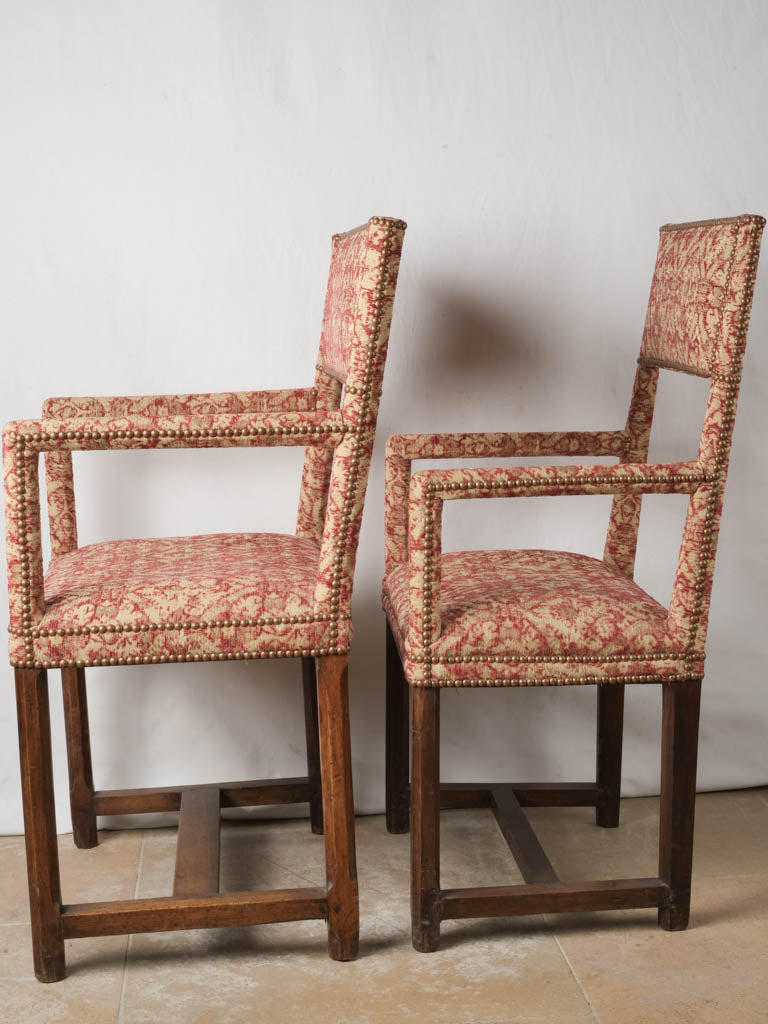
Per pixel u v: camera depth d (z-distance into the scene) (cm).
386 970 174
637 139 218
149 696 226
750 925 186
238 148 210
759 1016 162
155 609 163
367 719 231
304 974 174
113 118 207
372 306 158
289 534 216
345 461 162
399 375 222
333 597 166
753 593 236
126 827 225
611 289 222
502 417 225
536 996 167
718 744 239
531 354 223
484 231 218
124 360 214
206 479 221
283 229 214
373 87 212
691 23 216
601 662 172
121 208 209
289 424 160
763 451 231
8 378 212
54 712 223
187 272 213
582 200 219
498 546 229
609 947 180
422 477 163
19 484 156
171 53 206
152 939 184
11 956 180
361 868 208
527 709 235
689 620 172
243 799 218
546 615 171
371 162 214
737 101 220
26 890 201
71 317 211
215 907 172
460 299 220
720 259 168
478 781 237
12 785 224
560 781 238
